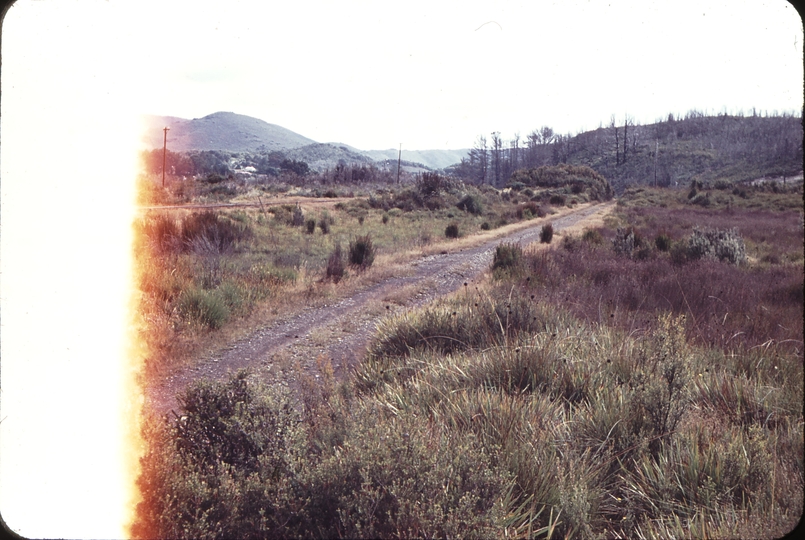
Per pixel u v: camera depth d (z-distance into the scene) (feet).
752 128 511.40
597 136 639.35
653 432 13.60
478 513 9.30
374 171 251.19
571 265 46.11
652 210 158.71
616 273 41.75
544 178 282.97
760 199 177.17
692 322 26.32
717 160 458.91
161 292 30.89
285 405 13.01
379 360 21.77
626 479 12.30
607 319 26.02
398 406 15.30
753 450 12.07
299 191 164.86
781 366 19.24
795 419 14.49
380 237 80.64
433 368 18.26
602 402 14.69
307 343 26.91
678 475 12.00
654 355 17.26
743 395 15.80
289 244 64.49
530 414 14.14
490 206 156.04
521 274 42.27
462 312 25.34
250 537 9.37
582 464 12.26
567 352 18.52
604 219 122.01
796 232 82.94
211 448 11.40
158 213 61.52
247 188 156.04
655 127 633.20
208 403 12.34
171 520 9.13
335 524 9.22
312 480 9.73
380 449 9.75
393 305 35.53
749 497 11.11
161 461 10.20
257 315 31.91
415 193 144.97
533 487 11.23
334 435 12.07
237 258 49.49
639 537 10.32
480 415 13.71
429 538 8.50
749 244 70.38
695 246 54.49
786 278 40.50
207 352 24.75
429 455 9.98
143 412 15.23
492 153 579.07
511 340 20.26
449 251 67.72
